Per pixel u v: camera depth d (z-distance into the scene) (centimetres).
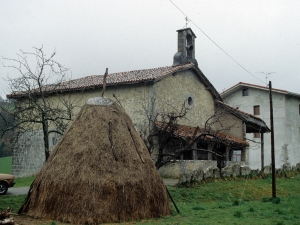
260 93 3578
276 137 3466
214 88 2664
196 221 952
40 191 968
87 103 1080
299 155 3622
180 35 2475
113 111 1062
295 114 3625
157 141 2038
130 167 965
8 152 4600
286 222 974
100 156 954
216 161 2280
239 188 1681
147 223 881
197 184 1653
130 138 1028
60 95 2384
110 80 2247
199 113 2545
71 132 1027
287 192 1773
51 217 916
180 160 2023
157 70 2372
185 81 2406
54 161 985
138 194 946
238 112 2600
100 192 906
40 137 2469
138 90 2111
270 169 2222
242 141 2531
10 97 1794
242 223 945
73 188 912
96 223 877
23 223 870
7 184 1576
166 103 2178
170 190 1510
